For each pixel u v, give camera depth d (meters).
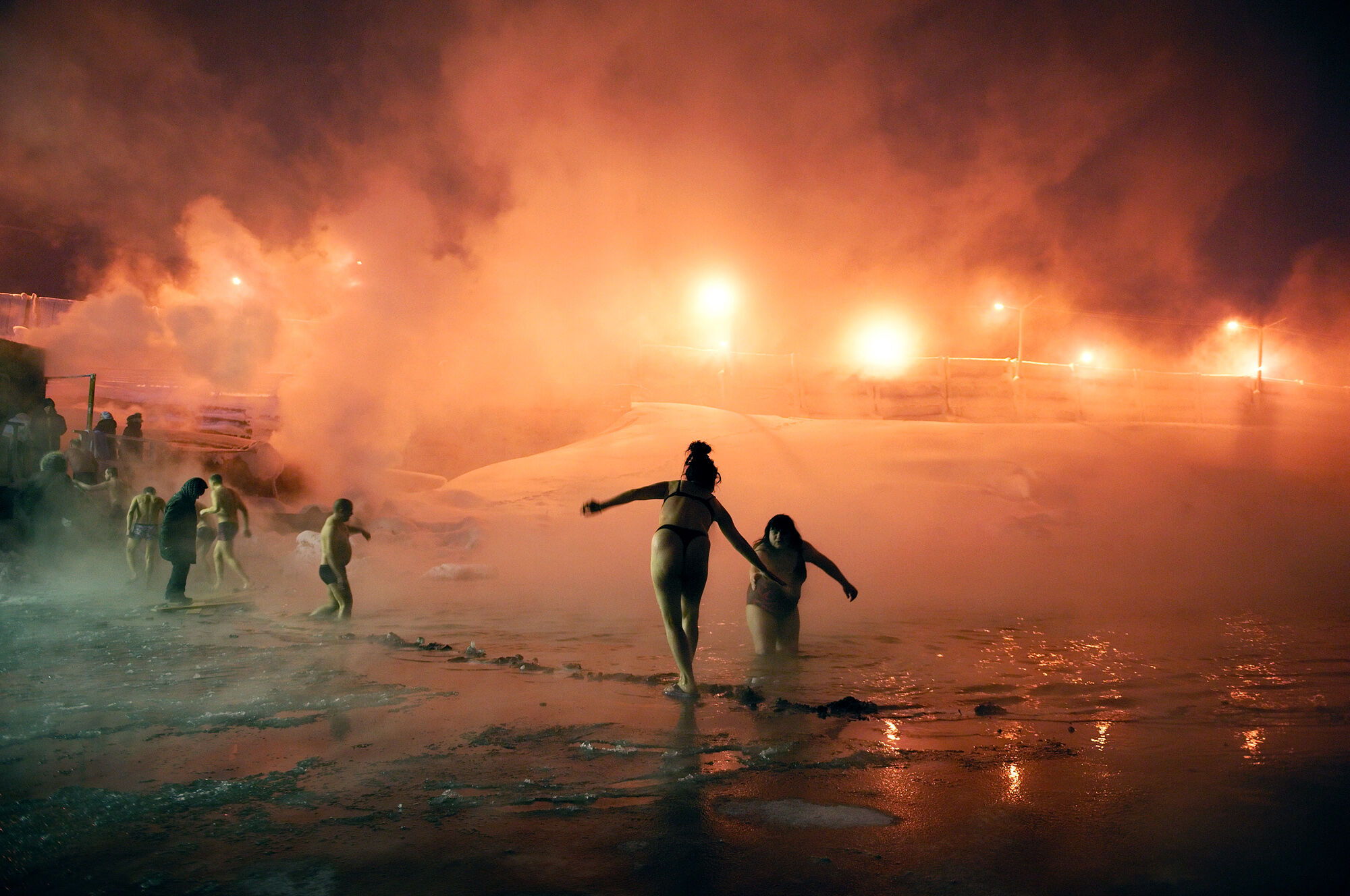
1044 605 9.75
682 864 2.58
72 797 3.18
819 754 3.83
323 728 4.25
